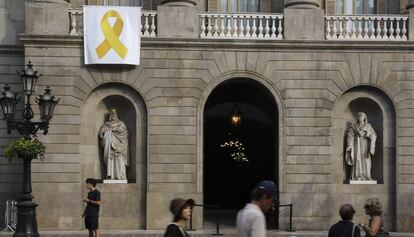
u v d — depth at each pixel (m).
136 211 25.11
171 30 25.23
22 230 18.73
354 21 25.97
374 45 25.33
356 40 25.27
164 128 25.11
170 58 25.17
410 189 25.28
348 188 25.58
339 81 25.39
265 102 30.72
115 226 24.98
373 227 11.23
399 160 25.33
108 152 25.23
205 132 35.28
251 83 26.27
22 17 26.89
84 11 24.84
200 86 25.23
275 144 26.48
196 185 25.11
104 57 24.64
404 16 25.69
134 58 24.81
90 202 19.03
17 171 26.25
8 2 26.84
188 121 25.17
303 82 25.33
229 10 28.77
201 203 25.06
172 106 25.17
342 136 25.86
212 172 35.62
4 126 26.33
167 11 25.27
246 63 25.28
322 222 25.03
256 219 8.25
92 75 24.98
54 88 24.81
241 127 34.91
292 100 25.33
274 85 25.33
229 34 25.38
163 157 25.08
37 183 24.67
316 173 25.19
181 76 25.19
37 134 24.69
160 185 24.98
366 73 25.41
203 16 25.47
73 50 24.94
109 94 25.30
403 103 25.44
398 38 25.59
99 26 24.77
